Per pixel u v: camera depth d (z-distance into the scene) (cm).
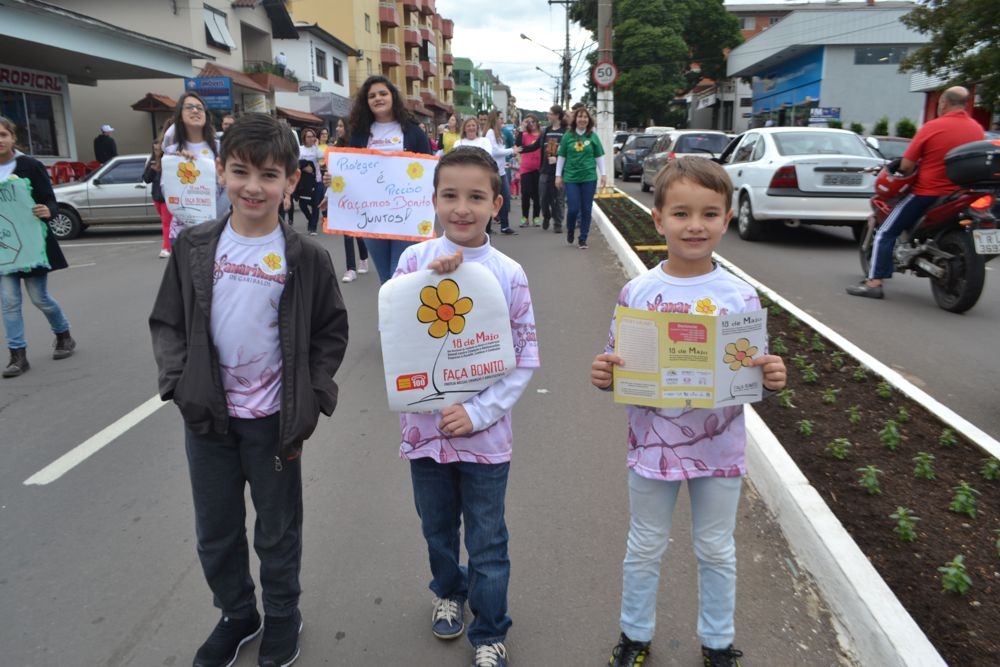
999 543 283
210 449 237
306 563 311
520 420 457
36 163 562
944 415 416
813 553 293
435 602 276
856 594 257
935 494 332
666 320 224
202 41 2575
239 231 231
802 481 330
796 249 1057
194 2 2512
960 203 665
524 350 243
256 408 233
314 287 238
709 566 240
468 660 256
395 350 231
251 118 224
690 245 226
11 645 264
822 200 1024
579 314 705
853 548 280
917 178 698
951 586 261
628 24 4866
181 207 583
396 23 5281
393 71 5500
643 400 229
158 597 292
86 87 2533
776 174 1034
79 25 1714
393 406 233
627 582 248
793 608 279
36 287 580
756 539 323
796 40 3741
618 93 5025
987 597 261
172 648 264
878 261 748
